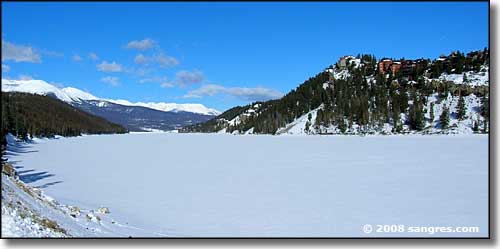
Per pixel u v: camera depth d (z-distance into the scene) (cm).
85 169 5000
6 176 2102
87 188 3522
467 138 9788
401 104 14588
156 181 3938
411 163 4944
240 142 11294
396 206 2650
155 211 2602
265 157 6303
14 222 1355
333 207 2656
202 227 2195
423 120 13362
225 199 2981
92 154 7556
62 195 3150
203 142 11962
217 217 2427
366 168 4597
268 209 2627
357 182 3647
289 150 7619
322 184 3584
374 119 14238
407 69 18662
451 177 3791
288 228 2159
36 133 13225
